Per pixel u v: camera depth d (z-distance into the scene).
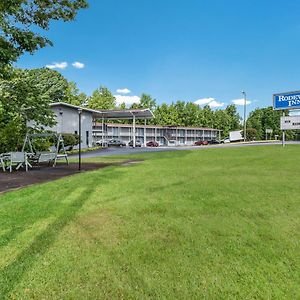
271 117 77.81
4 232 3.76
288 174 8.30
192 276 2.67
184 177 7.97
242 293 2.40
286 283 2.54
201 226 3.97
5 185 7.36
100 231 3.81
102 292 2.44
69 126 30.36
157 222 4.15
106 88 65.88
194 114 76.06
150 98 72.88
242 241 3.45
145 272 2.75
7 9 7.89
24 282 2.58
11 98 14.59
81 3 9.63
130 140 52.62
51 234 3.70
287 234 3.66
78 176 8.65
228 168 9.87
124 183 7.20
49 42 9.31
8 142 14.95
